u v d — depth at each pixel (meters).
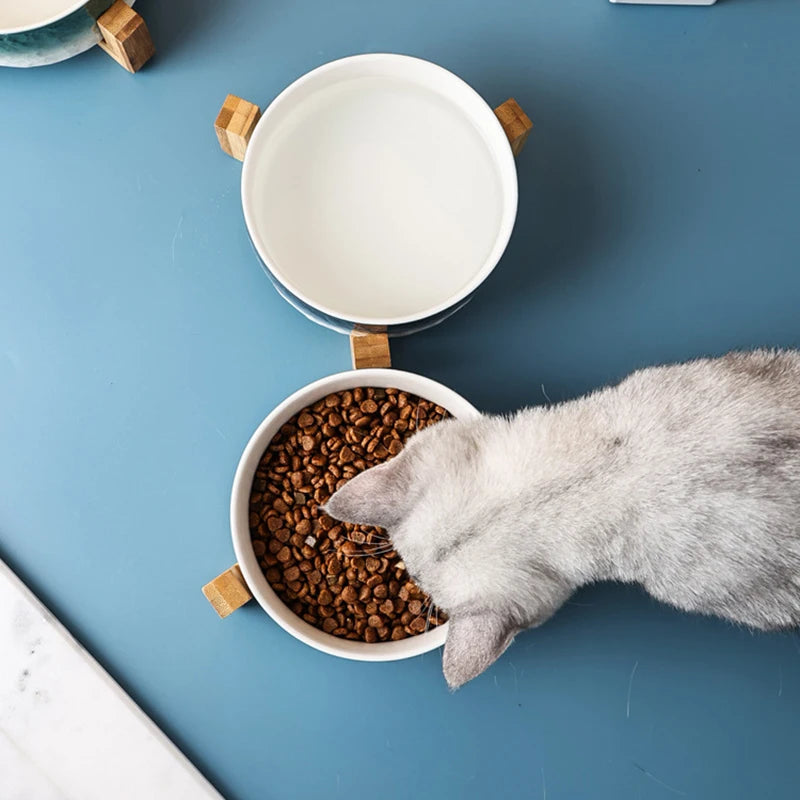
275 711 0.60
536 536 0.48
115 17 0.58
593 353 0.62
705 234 0.63
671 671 0.61
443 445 0.51
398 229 0.61
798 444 0.49
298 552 0.58
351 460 0.58
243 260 0.62
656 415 0.50
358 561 0.57
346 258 0.60
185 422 0.61
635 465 0.49
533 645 0.61
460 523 0.48
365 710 0.60
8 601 0.59
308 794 0.60
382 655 0.54
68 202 0.62
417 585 0.54
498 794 0.60
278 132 0.60
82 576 0.60
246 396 0.61
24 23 0.60
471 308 0.62
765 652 0.61
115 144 0.62
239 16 0.63
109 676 0.59
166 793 0.59
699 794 0.61
